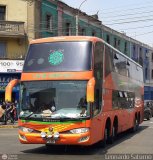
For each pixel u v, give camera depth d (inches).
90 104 585.9
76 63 600.7
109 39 2114.9
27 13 1486.2
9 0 1491.1
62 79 597.3
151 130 1060.5
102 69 657.0
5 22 1451.8
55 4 1599.4
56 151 638.5
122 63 840.3
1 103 1472.7
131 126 949.8
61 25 1638.8
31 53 627.5
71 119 579.2
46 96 598.2
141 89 1128.2
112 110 731.4
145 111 1552.7
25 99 607.8
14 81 609.9
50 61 611.2
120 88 811.4
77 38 619.2
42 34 1529.3
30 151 636.7
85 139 578.6
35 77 609.9
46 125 585.0
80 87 590.6
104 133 675.4
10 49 1471.5
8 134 939.3
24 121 598.5
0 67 1464.1
